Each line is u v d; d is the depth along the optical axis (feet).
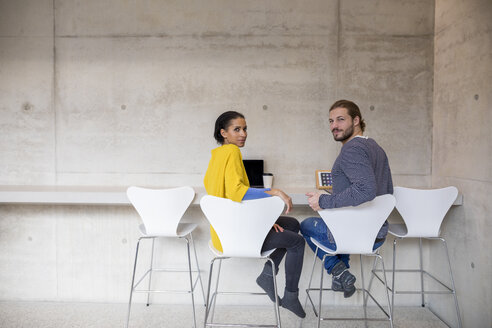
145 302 8.98
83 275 9.03
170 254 8.96
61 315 8.16
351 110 6.22
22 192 7.64
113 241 8.97
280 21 8.93
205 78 9.00
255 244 5.86
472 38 7.13
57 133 9.07
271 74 8.96
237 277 8.89
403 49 8.89
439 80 8.53
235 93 8.98
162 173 9.07
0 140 9.07
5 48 9.02
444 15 8.30
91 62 9.04
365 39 8.90
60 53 9.02
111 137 9.07
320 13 8.91
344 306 8.75
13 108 9.05
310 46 8.93
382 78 8.91
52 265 9.03
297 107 8.97
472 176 7.10
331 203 5.65
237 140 6.56
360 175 5.40
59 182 9.11
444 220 8.09
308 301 8.79
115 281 9.00
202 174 9.05
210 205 5.74
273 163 9.02
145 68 9.02
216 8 8.96
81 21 8.99
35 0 8.97
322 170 8.84
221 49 8.96
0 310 8.43
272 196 5.68
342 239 5.97
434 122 8.77
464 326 7.30
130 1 8.97
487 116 6.63
